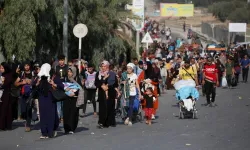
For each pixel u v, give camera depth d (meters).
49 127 29.39
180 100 38.78
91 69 39.94
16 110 33.22
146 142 27.69
